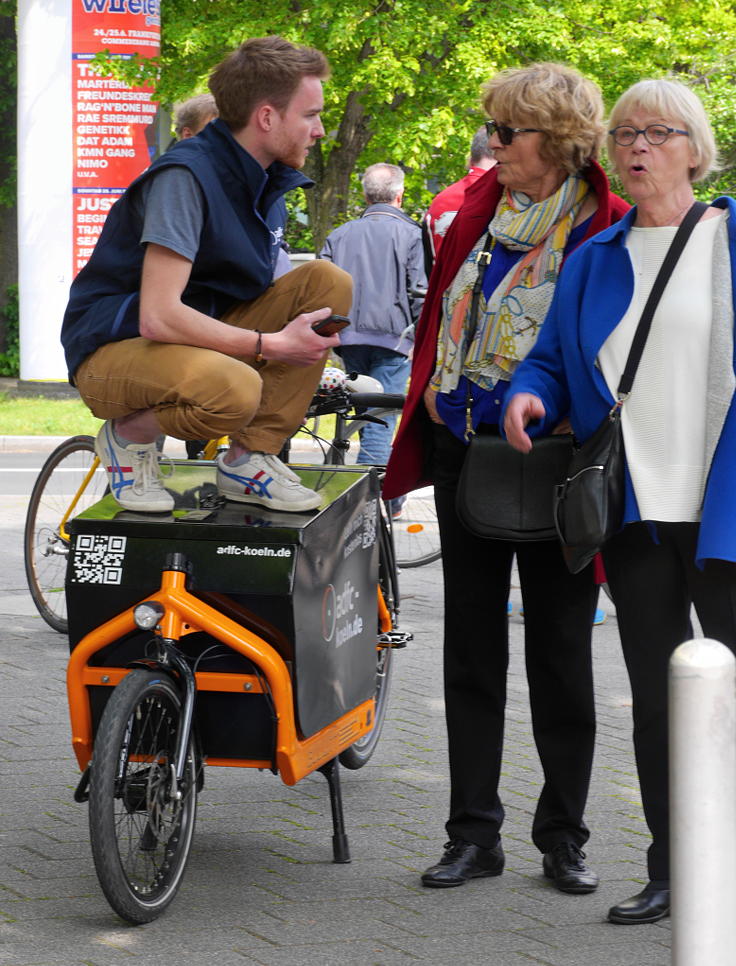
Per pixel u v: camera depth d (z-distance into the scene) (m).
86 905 8.27
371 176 21.14
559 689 8.94
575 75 8.59
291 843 9.51
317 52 8.59
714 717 5.15
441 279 9.14
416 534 19.64
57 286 39.22
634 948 7.85
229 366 8.16
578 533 7.97
